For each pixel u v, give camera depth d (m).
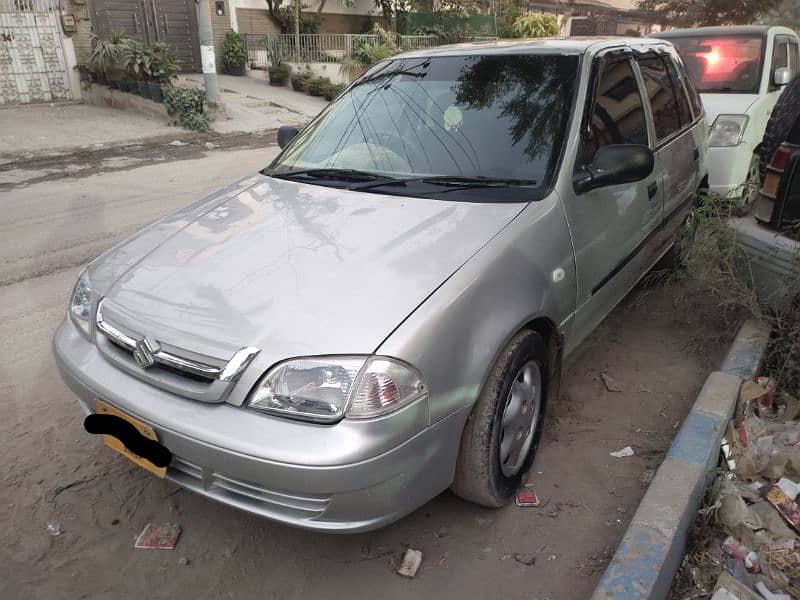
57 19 13.55
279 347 2.06
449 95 3.33
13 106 13.44
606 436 3.10
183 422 2.11
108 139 11.30
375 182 3.01
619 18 26.62
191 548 2.49
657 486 2.39
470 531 2.54
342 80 18.17
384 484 2.06
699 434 2.66
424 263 2.35
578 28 27.05
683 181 4.21
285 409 2.02
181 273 2.47
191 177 8.74
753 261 3.49
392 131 3.31
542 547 2.46
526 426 2.68
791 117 4.09
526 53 3.37
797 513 2.53
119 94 13.58
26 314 4.45
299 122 14.05
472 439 2.34
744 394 3.00
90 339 2.51
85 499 2.73
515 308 2.40
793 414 3.12
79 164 9.65
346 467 1.96
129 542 2.52
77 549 2.48
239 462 2.02
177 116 12.50
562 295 2.75
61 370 2.55
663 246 4.12
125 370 2.32
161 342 2.21
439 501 2.70
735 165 5.86
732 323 3.95
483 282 2.32
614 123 3.37
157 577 2.36
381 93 3.57
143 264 2.60
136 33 17.47
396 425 2.02
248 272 2.39
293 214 2.79
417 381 2.07
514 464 2.66
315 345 2.05
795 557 2.35
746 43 6.78
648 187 3.61
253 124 13.43
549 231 2.68
